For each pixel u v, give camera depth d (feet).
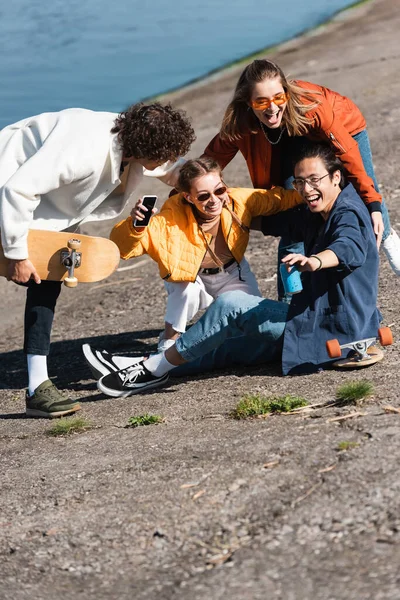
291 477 14.37
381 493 13.26
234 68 79.10
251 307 20.02
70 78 79.41
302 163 19.03
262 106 19.25
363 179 19.75
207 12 110.73
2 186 18.63
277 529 13.01
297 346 19.74
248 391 19.47
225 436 16.75
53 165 18.15
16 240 18.56
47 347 20.81
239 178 44.80
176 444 16.85
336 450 14.92
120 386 20.95
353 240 18.67
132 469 16.07
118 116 18.80
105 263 19.84
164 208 21.13
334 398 17.76
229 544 13.00
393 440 14.84
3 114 67.21
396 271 22.04
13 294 36.24
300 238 20.90
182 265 20.95
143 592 12.27
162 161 18.72
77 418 19.97
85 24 107.55
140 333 26.94
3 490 16.35
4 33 104.01
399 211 33.17
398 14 92.38
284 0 113.80
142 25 104.99
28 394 20.93
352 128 20.76
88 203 19.26
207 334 20.20
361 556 11.94
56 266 19.62
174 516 14.01
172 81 76.38
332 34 87.81
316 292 19.58
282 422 16.90
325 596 11.28
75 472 16.52
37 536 14.37
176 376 21.74
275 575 11.94
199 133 57.82
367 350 19.93
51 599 12.53
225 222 20.88
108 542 13.74
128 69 82.02
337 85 63.41
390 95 57.11
